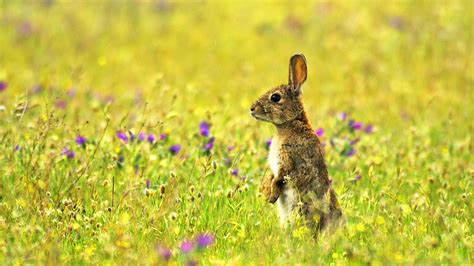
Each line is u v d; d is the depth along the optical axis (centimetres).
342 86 2044
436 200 1223
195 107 1733
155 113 1507
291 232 1056
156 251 967
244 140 1380
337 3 2772
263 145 1359
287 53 2392
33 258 948
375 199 1185
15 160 1239
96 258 980
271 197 1118
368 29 2480
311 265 952
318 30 2547
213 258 972
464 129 1627
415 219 1104
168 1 2903
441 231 1081
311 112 1780
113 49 2425
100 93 1888
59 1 2850
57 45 2423
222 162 1257
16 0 2800
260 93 1983
